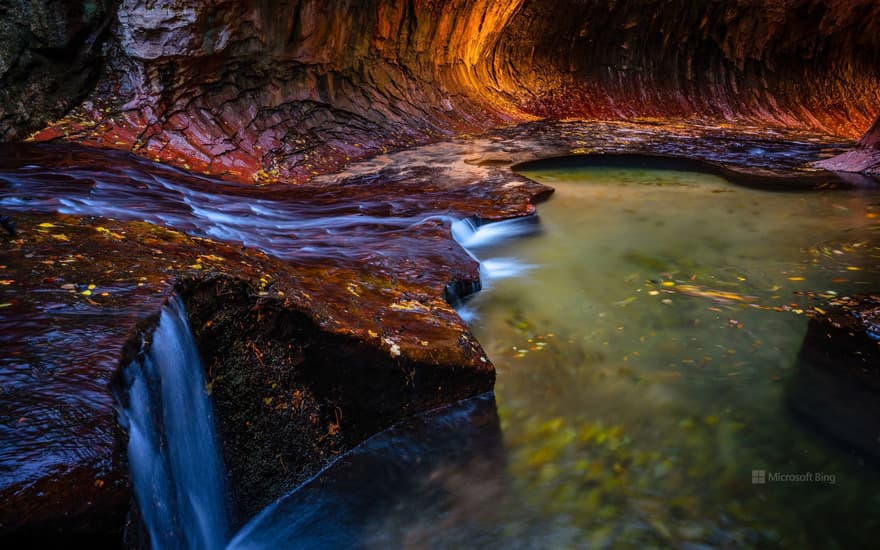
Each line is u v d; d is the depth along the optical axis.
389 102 13.77
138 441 2.51
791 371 4.79
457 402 4.52
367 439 4.17
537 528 3.48
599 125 16.34
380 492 3.79
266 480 3.70
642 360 5.05
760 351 5.10
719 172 11.66
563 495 3.71
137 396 2.66
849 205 9.55
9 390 2.33
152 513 2.48
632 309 5.94
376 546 3.43
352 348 4.00
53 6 8.28
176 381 3.11
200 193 7.39
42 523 1.94
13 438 2.10
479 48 17.19
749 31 20.44
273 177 9.73
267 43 10.61
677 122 18.36
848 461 3.89
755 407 4.41
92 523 2.02
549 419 4.37
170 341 3.14
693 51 20.55
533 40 19.05
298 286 4.34
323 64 12.04
